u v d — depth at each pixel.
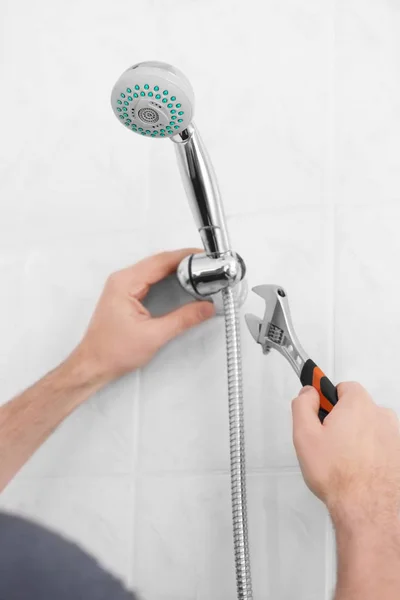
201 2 0.98
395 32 0.87
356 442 0.62
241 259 0.79
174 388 0.86
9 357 0.97
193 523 0.82
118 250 0.94
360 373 0.79
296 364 0.75
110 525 0.85
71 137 1.01
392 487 0.61
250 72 0.93
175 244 0.91
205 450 0.83
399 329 0.78
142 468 0.86
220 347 0.85
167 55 0.98
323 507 0.76
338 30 0.90
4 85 1.07
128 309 0.83
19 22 1.09
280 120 0.90
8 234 1.01
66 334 0.94
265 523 0.78
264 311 0.85
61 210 0.99
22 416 0.82
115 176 0.97
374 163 0.84
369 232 0.82
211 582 0.79
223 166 0.91
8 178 1.03
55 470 0.90
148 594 0.81
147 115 0.63
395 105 0.85
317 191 0.86
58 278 0.97
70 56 1.04
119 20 1.02
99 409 0.89
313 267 0.84
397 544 0.56
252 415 0.82
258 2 0.95
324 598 0.74
